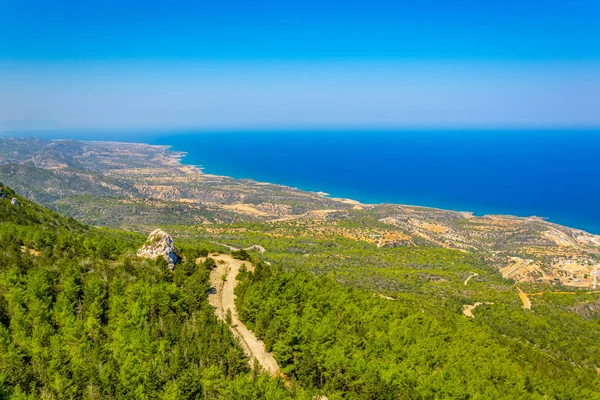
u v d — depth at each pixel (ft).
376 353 264.31
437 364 270.46
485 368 270.46
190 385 203.92
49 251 334.44
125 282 294.87
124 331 238.27
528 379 272.10
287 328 260.01
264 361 252.42
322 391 225.56
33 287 260.62
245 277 370.53
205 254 437.99
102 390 197.88
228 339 246.06
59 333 234.99
